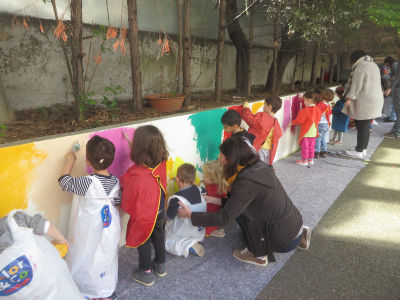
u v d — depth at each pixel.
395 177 4.11
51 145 1.82
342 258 2.41
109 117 2.90
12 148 1.64
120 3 3.71
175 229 2.42
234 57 5.93
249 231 2.12
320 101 4.50
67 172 1.84
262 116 3.35
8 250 1.24
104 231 1.79
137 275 2.11
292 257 2.42
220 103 4.08
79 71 2.65
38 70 3.10
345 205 3.30
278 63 5.96
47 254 1.37
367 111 4.50
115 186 1.88
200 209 2.41
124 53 3.85
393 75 7.21
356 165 4.59
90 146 1.76
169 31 4.44
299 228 2.11
